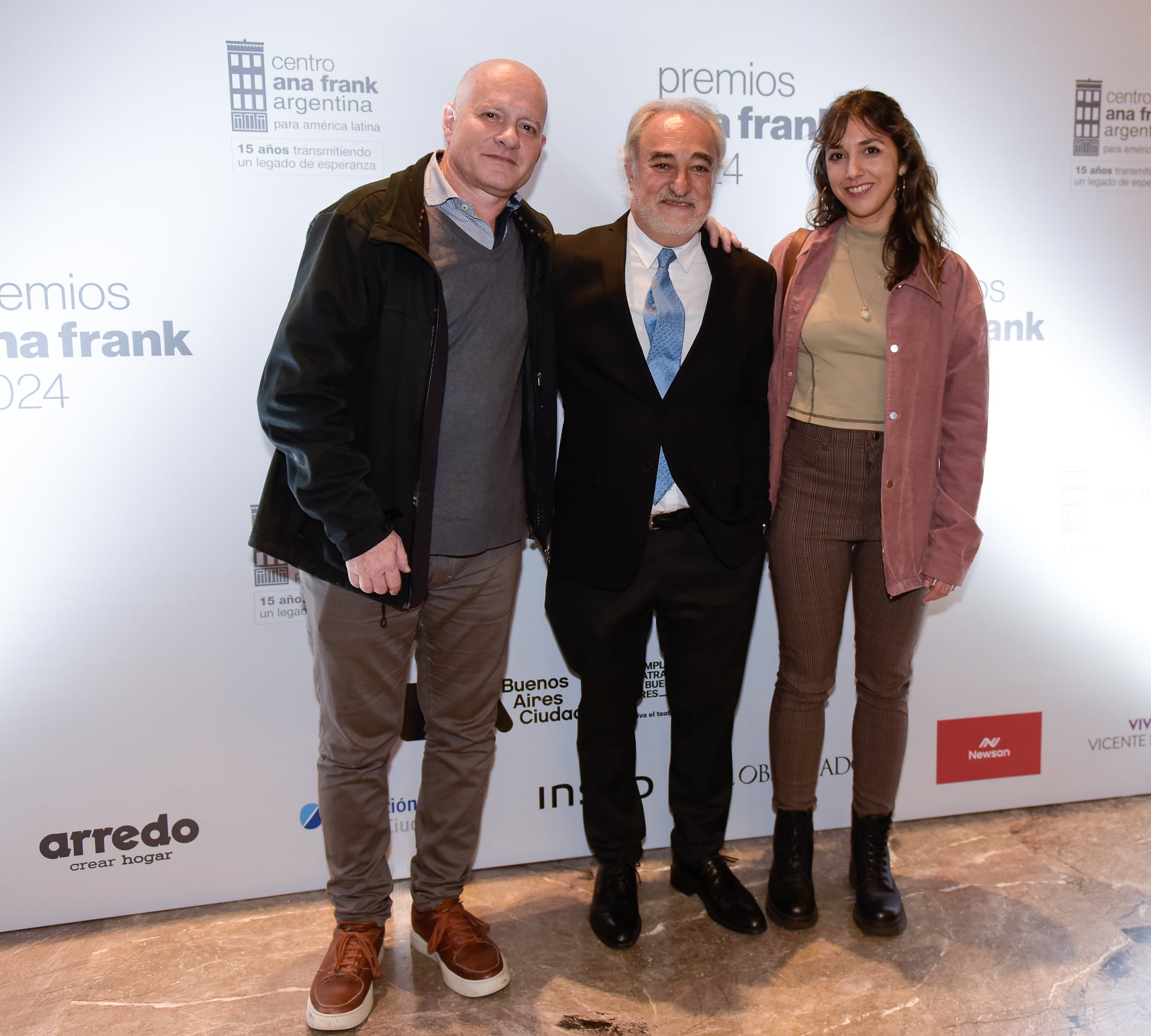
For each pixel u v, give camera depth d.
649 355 1.74
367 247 1.46
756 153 2.12
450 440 1.60
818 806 2.39
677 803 2.03
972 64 2.19
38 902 1.99
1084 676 2.45
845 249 1.80
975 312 1.79
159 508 1.95
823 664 1.93
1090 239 2.30
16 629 1.91
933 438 1.79
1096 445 2.37
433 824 1.82
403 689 1.72
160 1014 1.71
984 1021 1.67
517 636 2.18
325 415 1.42
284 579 2.02
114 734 1.99
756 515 1.83
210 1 1.84
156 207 1.87
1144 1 2.25
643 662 1.92
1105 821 2.40
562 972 1.83
